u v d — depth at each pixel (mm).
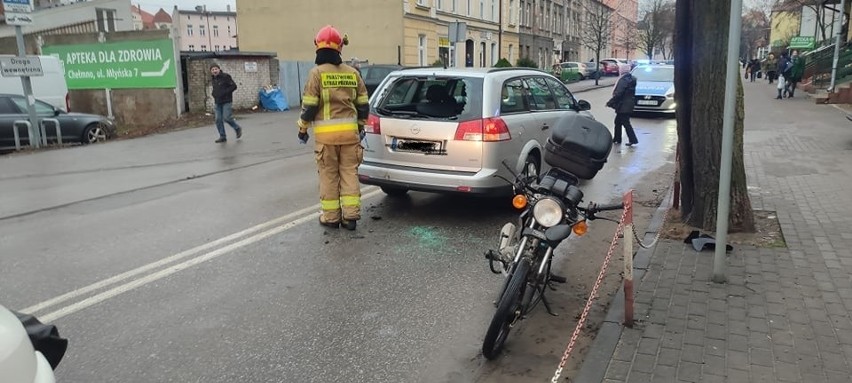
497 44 41969
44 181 9266
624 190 8305
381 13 29219
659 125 16281
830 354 3529
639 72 19312
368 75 20859
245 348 3814
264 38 31953
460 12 35625
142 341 3895
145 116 19469
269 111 21094
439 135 6371
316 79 5965
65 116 14062
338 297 4594
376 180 6695
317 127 6117
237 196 7883
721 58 5488
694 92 5707
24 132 13562
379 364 3633
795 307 4168
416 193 7984
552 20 54781
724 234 4559
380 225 6504
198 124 17391
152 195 8031
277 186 8508
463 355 3758
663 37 62062
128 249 5707
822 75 24172
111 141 14312
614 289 4734
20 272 5109
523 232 3910
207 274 5051
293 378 3473
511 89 6895
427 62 31859
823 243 5477
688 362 3479
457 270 5164
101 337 3943
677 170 6645
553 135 4207
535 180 4250
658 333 3836
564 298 4617
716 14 5391
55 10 28000
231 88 13383
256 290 4719
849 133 12977
